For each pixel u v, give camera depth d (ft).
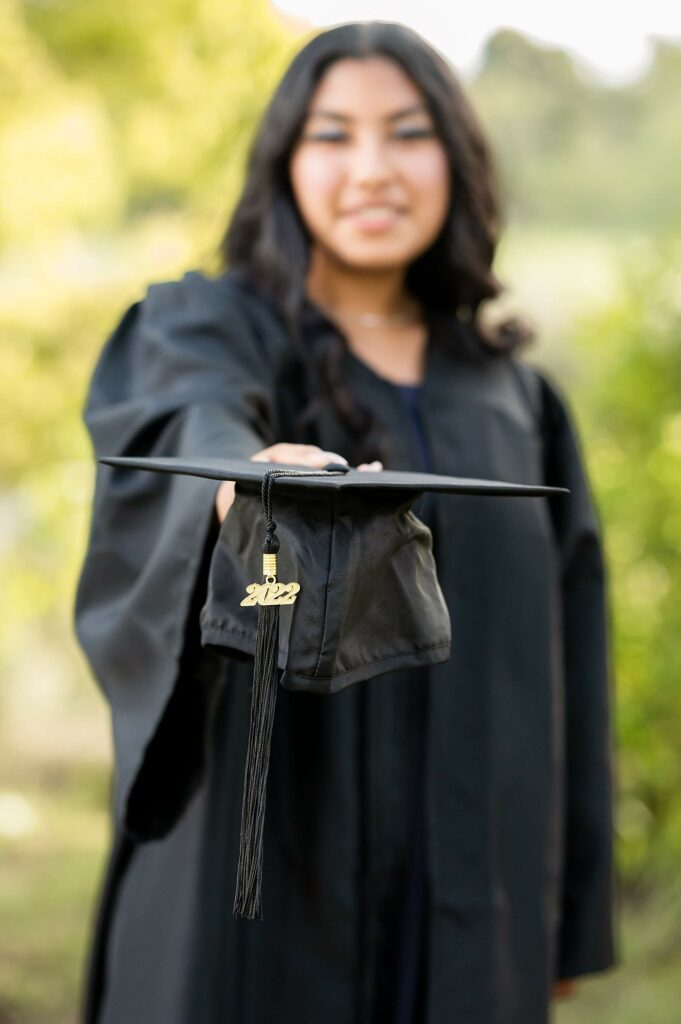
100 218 18.20
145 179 18.34
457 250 7.52
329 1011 6.66
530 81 21.44
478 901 6.95
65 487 16.34
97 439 6.79
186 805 6.31
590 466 13.67
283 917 6.64
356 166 7.07
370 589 5.01
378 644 5.08
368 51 7.13
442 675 6.98
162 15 16.56
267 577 4.80
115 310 17.89
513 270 20.45
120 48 17.47
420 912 6.98
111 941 7.34
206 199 16.25
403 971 6.97
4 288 18.21
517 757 7.16
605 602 8.16
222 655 5.32
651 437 13.61
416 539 5.19
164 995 6.63
